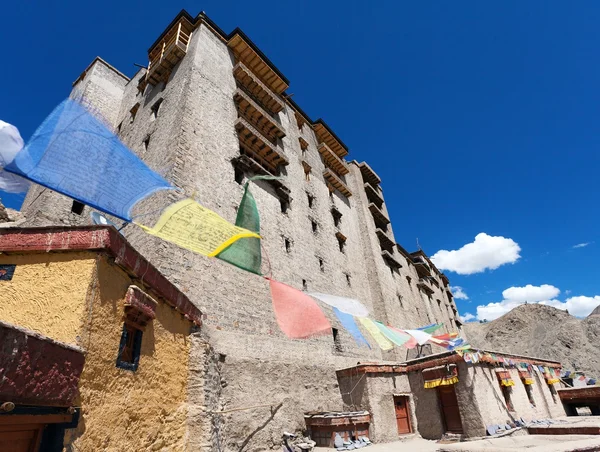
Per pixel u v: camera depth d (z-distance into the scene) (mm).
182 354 8305
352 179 35812
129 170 5039
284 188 22312
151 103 21297
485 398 14445
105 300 5281
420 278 45906
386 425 15109
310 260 21656
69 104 4531
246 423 12195
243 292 15016
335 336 19984
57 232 5441
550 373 20594
